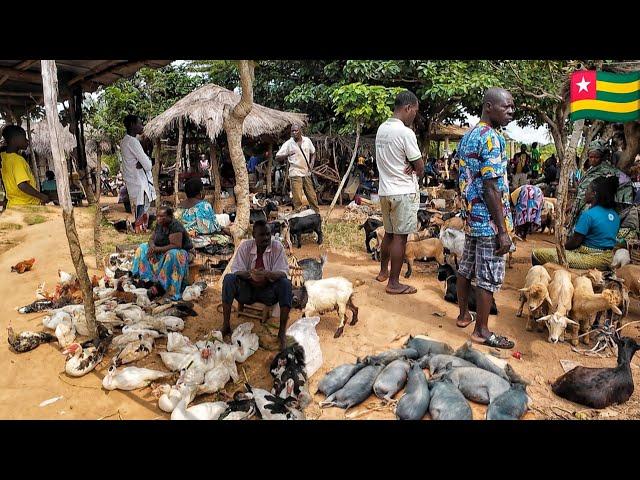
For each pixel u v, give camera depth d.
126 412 3.41
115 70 7.29
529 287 4.51
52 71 3.75
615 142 9.41
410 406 3.28
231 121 5.30
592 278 4.63
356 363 3.93
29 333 4.33
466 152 4.25
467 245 4.55
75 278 5.70
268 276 4.42
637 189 7.84
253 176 16.89
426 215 8.76
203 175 17.25
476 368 3.62
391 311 5.21
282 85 16.77
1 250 7.07
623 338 3.59
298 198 9.90
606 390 3.38
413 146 5.18
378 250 7.34
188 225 6.88
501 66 10.88
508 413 3.23
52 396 3.58
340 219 11.00
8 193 8.34
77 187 13.22
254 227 4.57
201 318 5.04
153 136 11.22
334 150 14.91
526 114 15.02
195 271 6.27
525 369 3.97
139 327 4.51
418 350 4.15
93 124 18.02
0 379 3.83
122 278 5.74
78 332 4.56
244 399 3.41
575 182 12.34
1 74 7.07
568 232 6.61
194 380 3.63
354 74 13.19
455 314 5.18
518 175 15.31
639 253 5.92
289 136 14.15
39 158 16.31
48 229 7.88
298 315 5.04
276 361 3.82
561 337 4.55
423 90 13.31
